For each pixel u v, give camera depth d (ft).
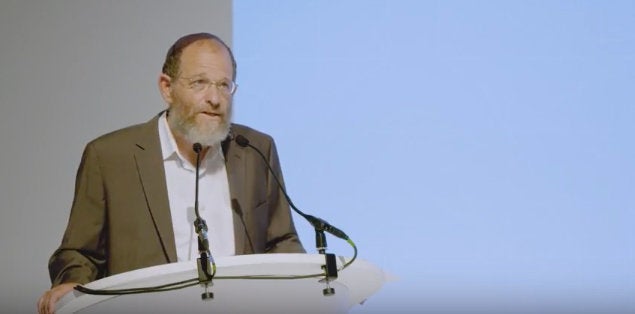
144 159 22.22
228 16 28.45
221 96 21.63
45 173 26.73
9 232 26.17
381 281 18.10
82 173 22.30
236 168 22.48
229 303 16.58
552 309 27.30
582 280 27.58
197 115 21.50
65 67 27.48
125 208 21.77
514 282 27.32
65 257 21.43
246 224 21.99
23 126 26.91
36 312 25.75
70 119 27.20
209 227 22.11
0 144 26.66
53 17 27.68
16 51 27.30
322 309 17.33
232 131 22.99
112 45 27.86
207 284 15.84
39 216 26.45
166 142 22.59
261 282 16.33
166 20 28.22
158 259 21.35
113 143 22.43
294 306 16.99
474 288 27.27
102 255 22.04
